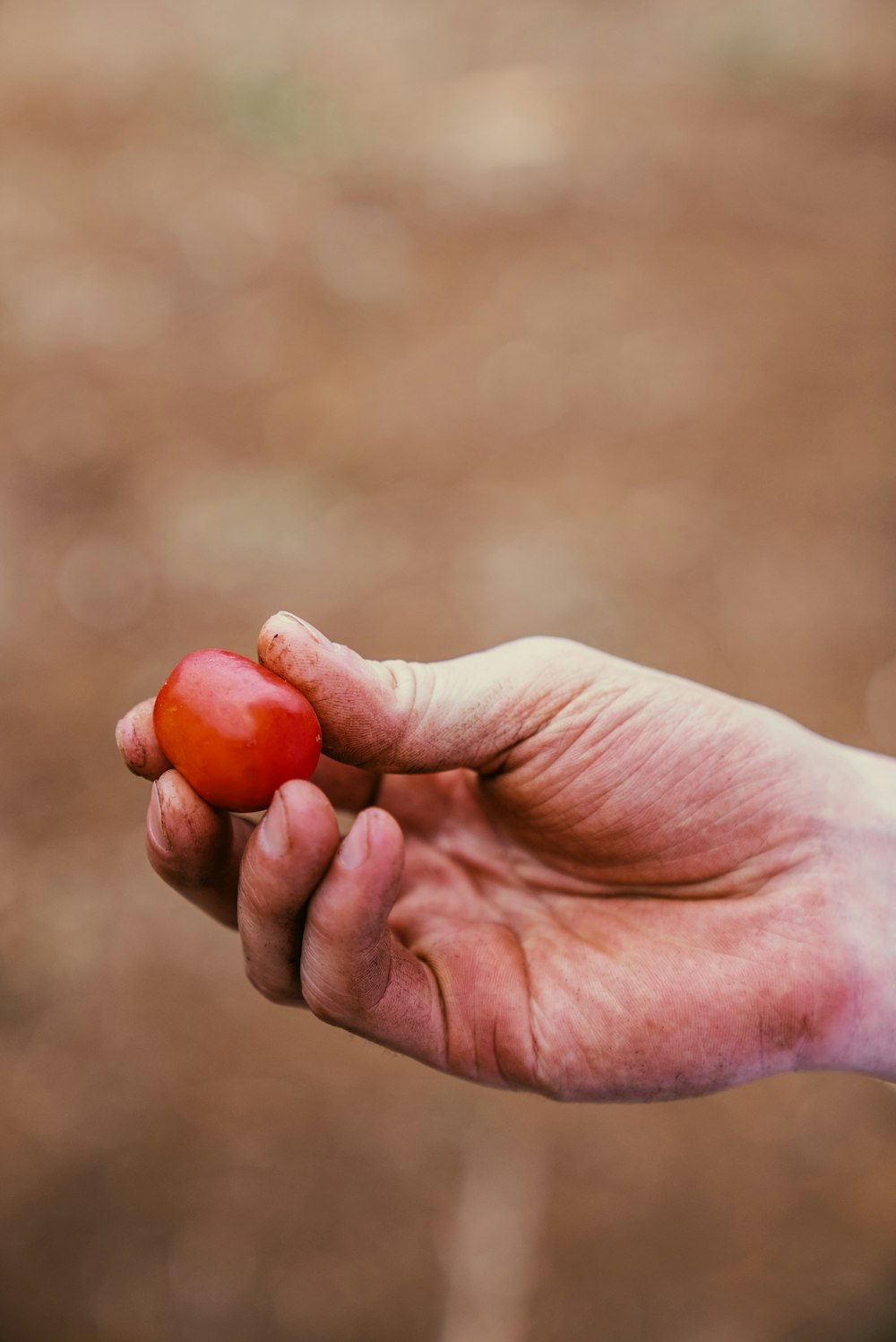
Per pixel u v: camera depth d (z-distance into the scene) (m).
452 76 2.02
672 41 2.13
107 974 0.80
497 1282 0.71
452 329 1.43
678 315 1.46
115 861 0.86
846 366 1.38
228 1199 0.73
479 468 1.24
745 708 0.58
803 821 0.57
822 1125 0.75
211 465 1.22
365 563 1.12
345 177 1.71
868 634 1.08
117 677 1.00
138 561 1.10
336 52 2.08
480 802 0.59
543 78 2.00
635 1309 0.71
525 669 0.56
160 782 0.53
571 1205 0.73
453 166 1.74
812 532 1.17
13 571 1.08
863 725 1.00
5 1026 0.76
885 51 2.07
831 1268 0.72
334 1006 0.53
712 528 1.17
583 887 0.58
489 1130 0.75
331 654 0.54
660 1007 0.55
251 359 1.37
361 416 1.29
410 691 0.55
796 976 0.56
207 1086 0.75
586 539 1.15
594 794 0.57
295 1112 0.75
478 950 0.56
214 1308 0.71
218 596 1.08
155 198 1.63
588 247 1.58
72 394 1.29
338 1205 0.73
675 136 1.82
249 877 0.52
